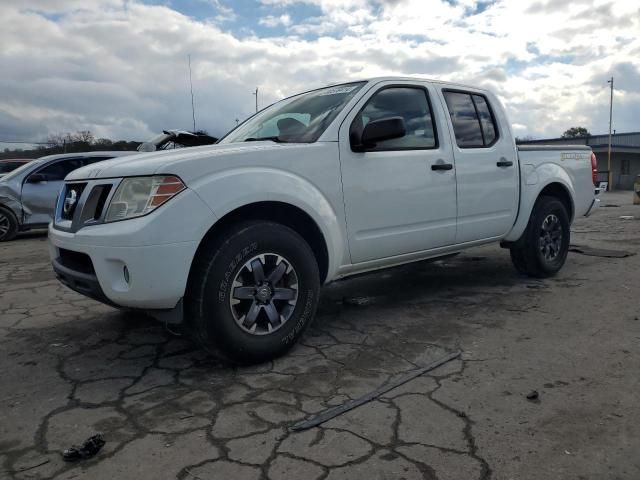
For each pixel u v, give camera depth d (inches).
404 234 161.8
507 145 197.2
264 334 129.8
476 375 123.4
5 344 152.4
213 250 121.8
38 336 159.0
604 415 103.5
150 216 115.5
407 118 166.9
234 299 124.7
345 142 147.3
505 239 206.5
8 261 307.7
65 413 108.3
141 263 114.5
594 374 122.6
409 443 94.4
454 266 255.4
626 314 167.8
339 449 92.8
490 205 189.3
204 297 121.1
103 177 128.4
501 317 168.6
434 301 190.4
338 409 107.2
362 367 129.3
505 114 201.6
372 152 153.6
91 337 157.0
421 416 104.0
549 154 220.1
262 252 127.9
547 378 121.0
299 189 134.6
